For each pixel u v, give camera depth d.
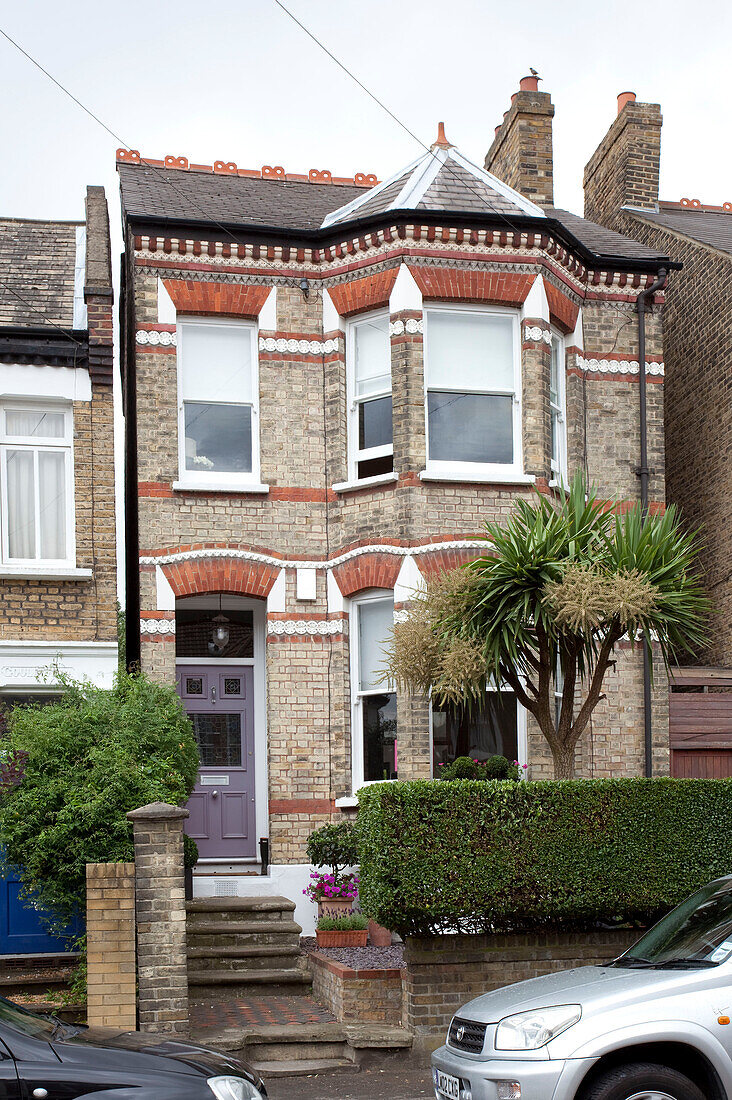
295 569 15.58
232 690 16.34
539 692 12.02
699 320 18.97
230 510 15.52
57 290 15.82
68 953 11.80
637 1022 7.21
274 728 15.27
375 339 16.00
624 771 15.84
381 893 10.73
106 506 14.72
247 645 16.50
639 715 16.02
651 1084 7.14
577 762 15.61
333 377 15.96
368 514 15.43
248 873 15.73
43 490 14.82
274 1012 11.70
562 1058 7.14
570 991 7.64
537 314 15.93
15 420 14.84
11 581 14.34
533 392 15.81
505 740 15.31
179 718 13.28
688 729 16.42
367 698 15.51
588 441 16.64
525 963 11.18
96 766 11.20
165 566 15.17
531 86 19.03
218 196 17.67
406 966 11.06
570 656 12.00
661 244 20.08
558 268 16.34
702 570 18.66
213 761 16.16
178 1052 6.93
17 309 15.25
